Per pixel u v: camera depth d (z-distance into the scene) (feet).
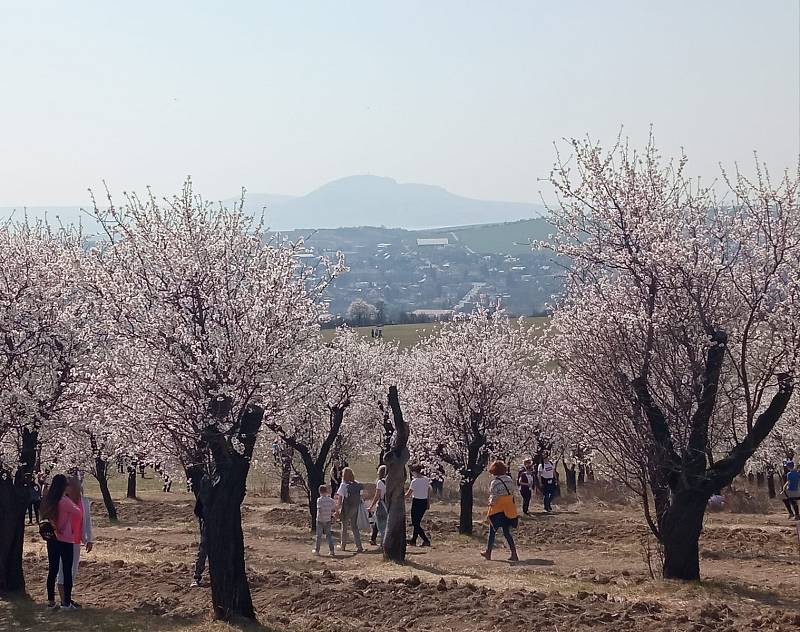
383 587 53.11
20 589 54.95
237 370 46.39
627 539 80.74
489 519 70.69
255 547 84.28
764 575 58.13
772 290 54.75
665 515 55.47
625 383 55.67
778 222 54.13
